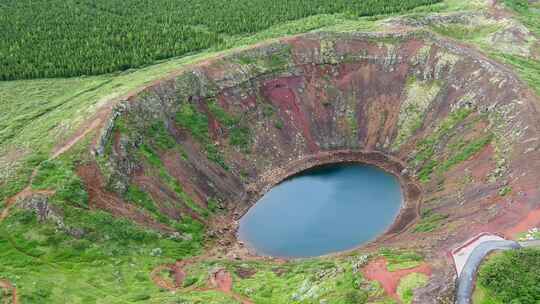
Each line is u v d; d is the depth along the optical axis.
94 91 92.75
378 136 96.81
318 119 99.94
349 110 100.88
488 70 91.19
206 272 64.56
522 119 77.19
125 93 86.56
